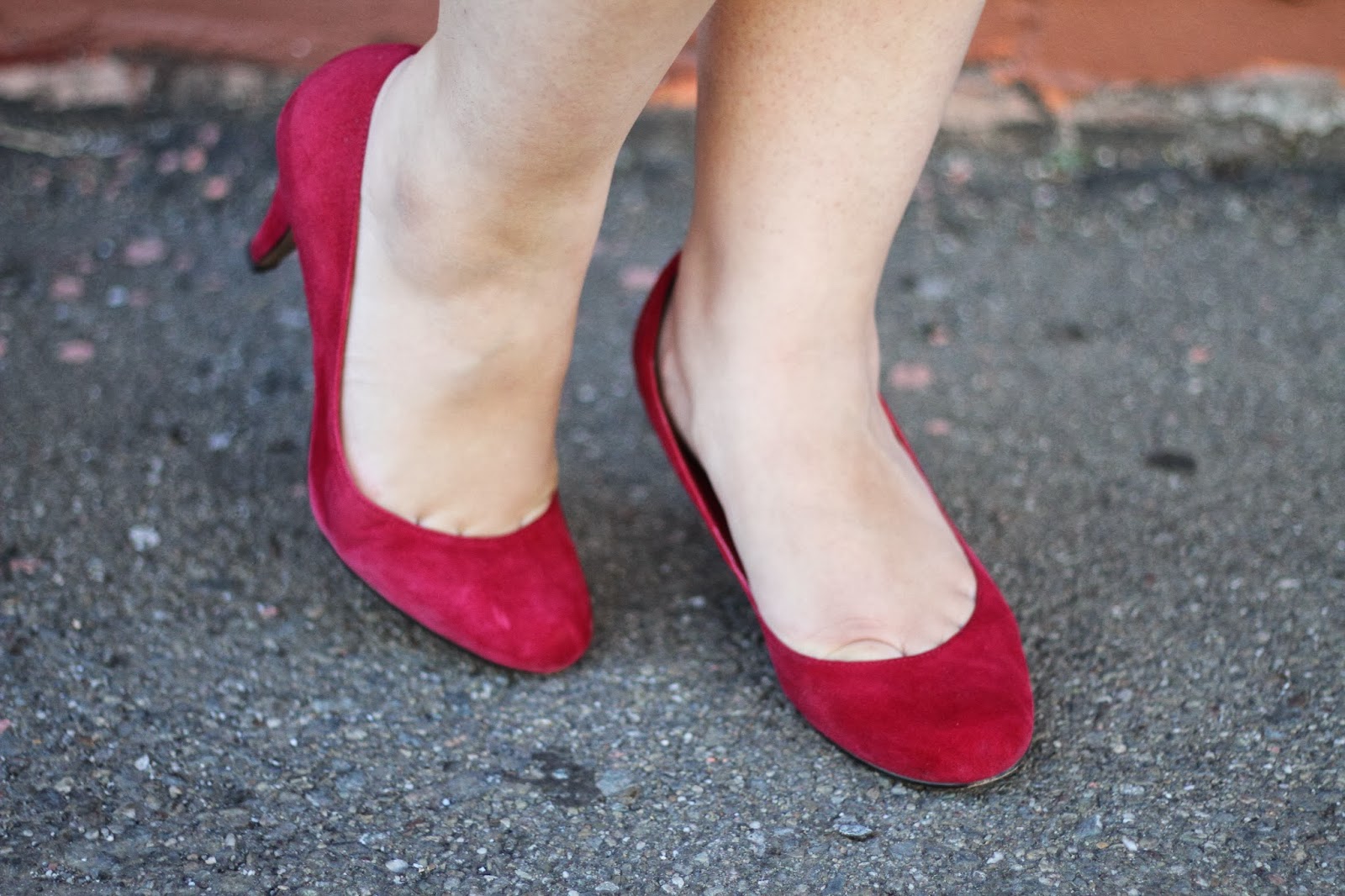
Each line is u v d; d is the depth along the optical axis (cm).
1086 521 129
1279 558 122
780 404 95
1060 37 209
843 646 95
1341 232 196
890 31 84
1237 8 206
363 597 114
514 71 72
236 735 97
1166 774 94
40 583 112
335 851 86
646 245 188
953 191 204
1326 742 97
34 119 206
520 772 95
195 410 144
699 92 92
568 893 84
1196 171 211
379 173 90
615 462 138
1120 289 180
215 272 175
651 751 97
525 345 94
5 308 162
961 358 162
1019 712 92
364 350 97
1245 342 167
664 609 114
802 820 90
